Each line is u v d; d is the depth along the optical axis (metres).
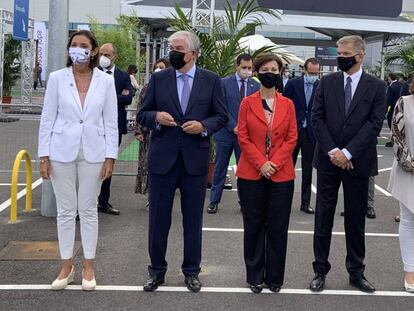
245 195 4.95
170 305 4.68
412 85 4.98
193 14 12.12
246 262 5.04
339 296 4.96
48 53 7.15
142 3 18.25
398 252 6.29
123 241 6.44
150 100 4.89
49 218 7.28
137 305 4.66
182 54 4.74
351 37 4.88
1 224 6.97
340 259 5.98
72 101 4.78
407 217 5.13
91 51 4.81
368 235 6.96
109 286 5.06
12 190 7.10
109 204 7.79
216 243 6.45
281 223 4.92
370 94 4.86
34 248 6.05
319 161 5.06
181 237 6.66
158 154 4.86
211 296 4.89
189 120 4.80
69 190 4.88
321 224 5.09
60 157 4.78
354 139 4.83
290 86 7.91
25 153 7.53
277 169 4.82
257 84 7.82
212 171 9.20
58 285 4.92
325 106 4.98
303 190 8.09
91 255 4.98
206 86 4.85
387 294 5.04
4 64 24.41
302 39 30.50
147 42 23.56
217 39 9.93
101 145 4.88
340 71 5.06
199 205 4.97
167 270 5.50
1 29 21.95
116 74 7.27
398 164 5.11
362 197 5.00
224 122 4.89
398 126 5.00
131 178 10.26
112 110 4.92
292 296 4.94
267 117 4.89
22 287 4.99
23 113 12.17
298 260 5.91
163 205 4.93
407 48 20.64
